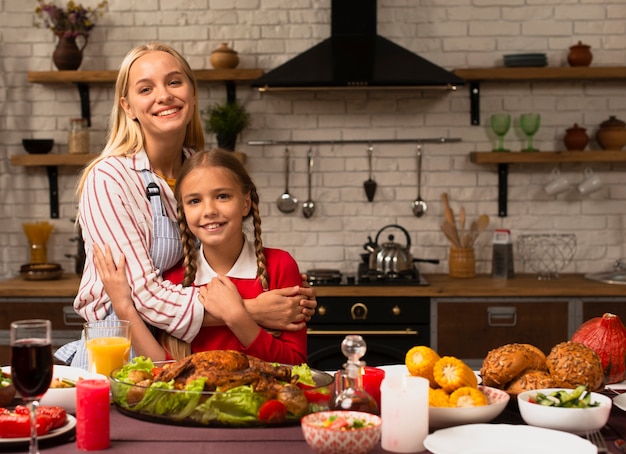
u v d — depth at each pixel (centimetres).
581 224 471
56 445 161
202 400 168
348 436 151
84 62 471
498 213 470
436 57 467
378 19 466
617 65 467
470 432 164
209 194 217
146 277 224
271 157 472
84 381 159
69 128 473
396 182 471
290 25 469
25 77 473
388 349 409
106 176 232
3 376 188
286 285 233
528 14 466
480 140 468
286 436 165
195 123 259
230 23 469
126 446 159
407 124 469
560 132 468
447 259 471
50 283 429
